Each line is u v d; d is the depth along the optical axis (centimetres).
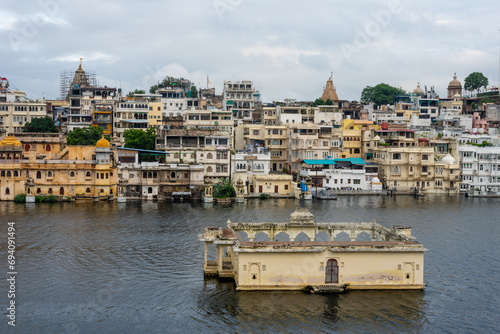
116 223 10744
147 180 14188
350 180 15938
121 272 7738
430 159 16300
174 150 15075
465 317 6391
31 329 6091
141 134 15962
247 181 15050
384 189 16238
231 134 17750
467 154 16562
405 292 6856
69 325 6175
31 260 8269
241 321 6200
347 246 6788
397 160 16188
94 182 13762
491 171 16525
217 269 7556
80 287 7206
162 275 7600
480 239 9825
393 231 7612
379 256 6819
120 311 6506
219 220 11144
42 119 18250
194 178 14362
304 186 14688
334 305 6506
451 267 8119
